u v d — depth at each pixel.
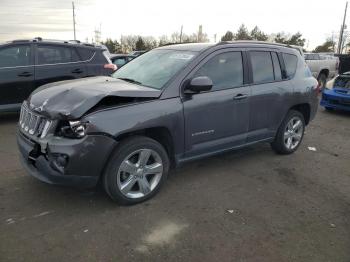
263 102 5.10
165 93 4.05
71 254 3.10
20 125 4.10
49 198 4.08
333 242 3.45
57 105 3.63
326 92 10.06
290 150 5.91
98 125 3.51
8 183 4.43
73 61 7.99
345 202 4.31
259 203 4.18
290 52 5.74
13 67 7.32
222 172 5.06
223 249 3.25
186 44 5.05
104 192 4.26
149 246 3.26
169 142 4.21
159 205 4.02
